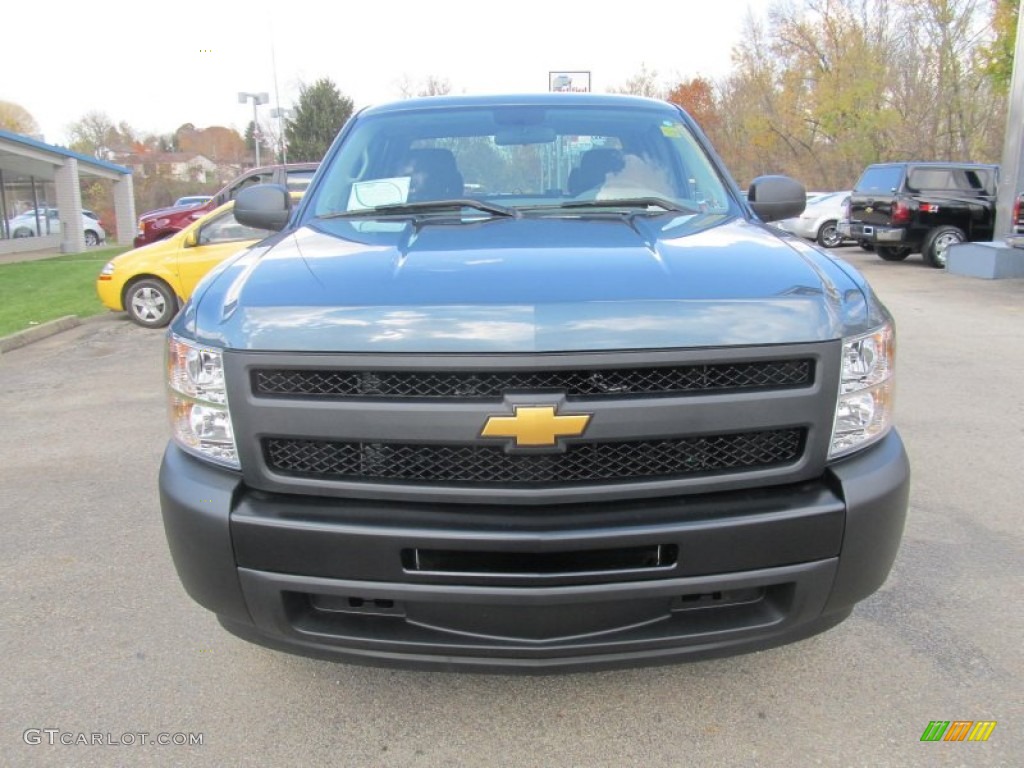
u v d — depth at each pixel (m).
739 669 2.87
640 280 2.27
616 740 2.52
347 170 3.58
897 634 3.07
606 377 2.11
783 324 2.18
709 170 3.58
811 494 2.22
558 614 2.15
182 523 2.28
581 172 3.51
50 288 15.05
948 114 34.28
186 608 3.35
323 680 2.85
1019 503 4.27
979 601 3.30
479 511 2.16
